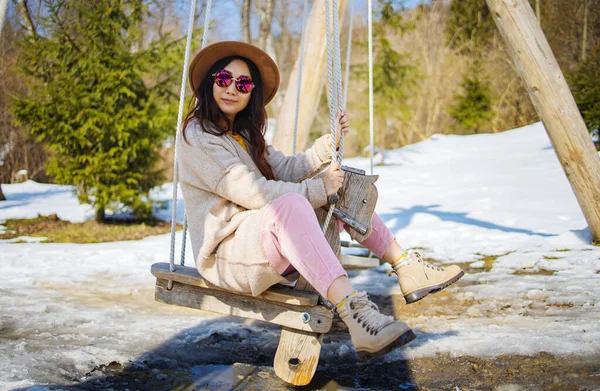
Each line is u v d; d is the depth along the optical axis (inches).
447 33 969.5
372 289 162.2
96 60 330.3
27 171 692.7
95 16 332.8
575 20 865.5
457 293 151.1
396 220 295.3
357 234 94.7
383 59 651.5
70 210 405.1
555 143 196.9
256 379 95.3
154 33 717.3
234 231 85.8
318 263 78.0
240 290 85.7
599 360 93.9
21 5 451.2
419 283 92.3
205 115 95.3
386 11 613.3
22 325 126.2
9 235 327.9
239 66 97.3
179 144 94.0
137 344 114.2
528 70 189.8
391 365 100.0
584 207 201.6
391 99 656.4
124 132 333.7
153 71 352.2
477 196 370.6
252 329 125.7
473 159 587.8
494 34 950.4
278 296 84.4
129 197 346.9
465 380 91.5
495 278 166.6
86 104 331.6
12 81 629.9
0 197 468.8
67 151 337.1
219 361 105.3
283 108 233.1
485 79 931.3
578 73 518.3
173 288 96.3
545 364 94.3
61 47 332.5
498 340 107.0
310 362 88.3
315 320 84.8
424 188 422.9
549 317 123.6
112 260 218.7
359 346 75.9
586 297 137.6
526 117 920.9
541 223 268.4
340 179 87.2
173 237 96.2
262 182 85.7
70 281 179.3
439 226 272.7
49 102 327.6
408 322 127.6
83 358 103.5
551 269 174.4
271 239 80.8
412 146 724.7
